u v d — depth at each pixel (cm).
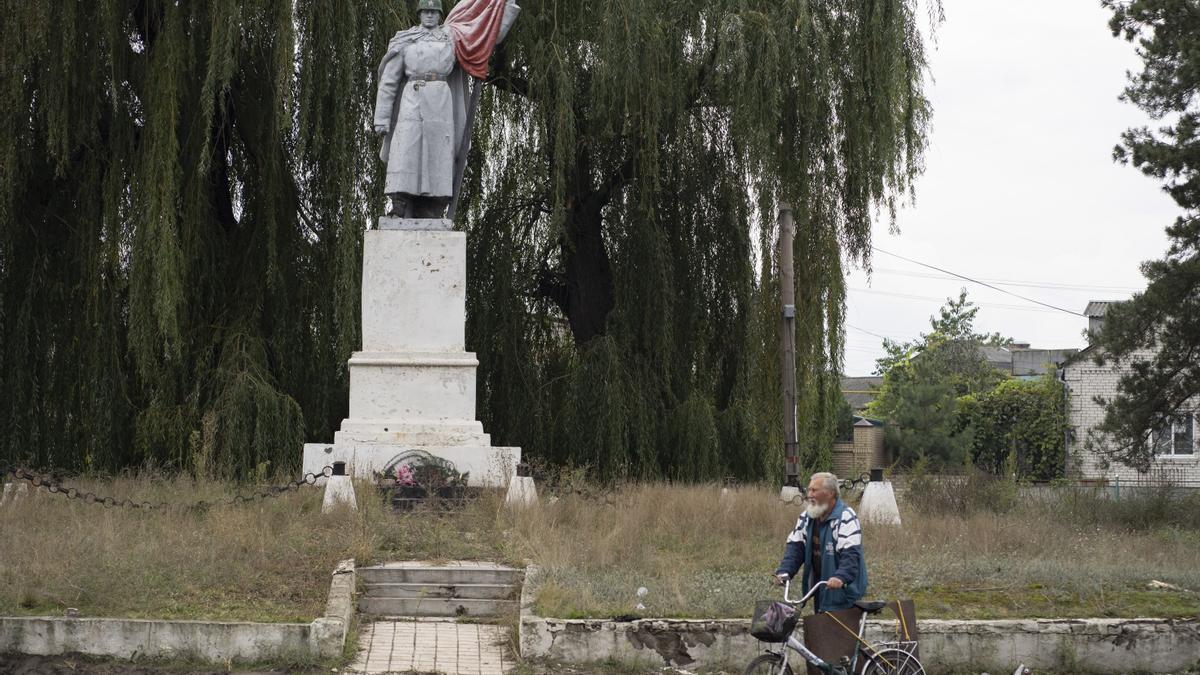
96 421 2075
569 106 2281
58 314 2144
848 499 2019
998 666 1083
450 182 1869
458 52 1888
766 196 2291
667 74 2327
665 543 1475
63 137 1995
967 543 1523
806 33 2269
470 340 2495
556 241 2311
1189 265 2480
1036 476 5091
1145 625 1100
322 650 1029
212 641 1025
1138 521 2217
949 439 5397
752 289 2441
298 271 2234
